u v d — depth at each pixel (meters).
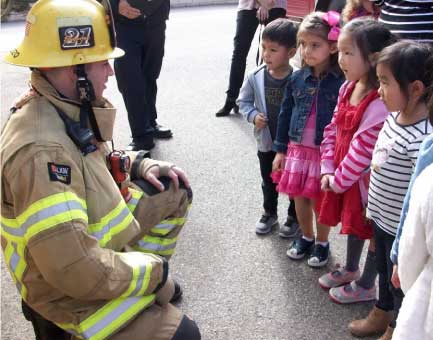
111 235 1.80
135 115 4.21
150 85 4.51
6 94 5.75
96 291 1.65
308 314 2.55
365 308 2.58
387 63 1.88
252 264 2.93
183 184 2.39
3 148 1.66
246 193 3.69
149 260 1.80
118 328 1.76
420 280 1.46
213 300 2.65
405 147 1.94
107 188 1.79
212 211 3.46
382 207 2.08
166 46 8.09
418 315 1.44
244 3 4.73
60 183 1.60
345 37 2.24
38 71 1.74
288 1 4.99
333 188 2.38
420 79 1.85
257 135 3.05
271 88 2.90
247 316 2.54
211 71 6.72
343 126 2.39
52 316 1.77
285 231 3.15
